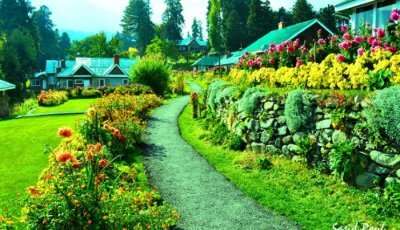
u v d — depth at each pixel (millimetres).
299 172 10656
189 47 125438
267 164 11609
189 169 12234
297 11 83875
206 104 21969
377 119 8703
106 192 6984
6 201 9648
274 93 12852
